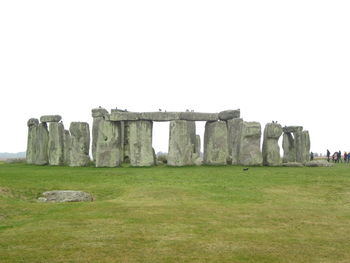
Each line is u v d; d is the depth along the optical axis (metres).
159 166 34.22
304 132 40.41
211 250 11.49
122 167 33.66
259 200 19.41
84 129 36.03
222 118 38.66
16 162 45.00
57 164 37.94
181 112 34.84
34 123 40.72
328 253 11.49
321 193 21.67
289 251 11.60
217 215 15.83
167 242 12.15
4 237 12.61
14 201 18.27
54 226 13.95
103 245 11.80
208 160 35.72
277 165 35.16
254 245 12.06
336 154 47.66
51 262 10.45
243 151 35.34
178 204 17.91
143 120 34.84
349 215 16.47
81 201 19.25
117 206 17.34
